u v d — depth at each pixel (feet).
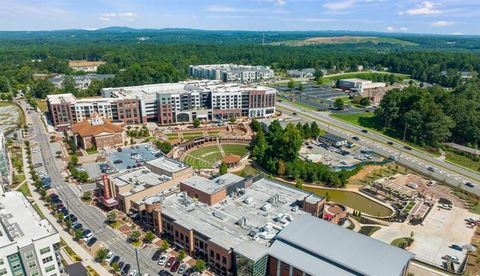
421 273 349.61
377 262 295.69
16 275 286.46
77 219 441.27
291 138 605.73
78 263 343.46
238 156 651.66
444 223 446.19
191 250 368.27
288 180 577.02
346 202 508.94
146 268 351.67
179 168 511.81
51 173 579.48
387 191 533.14
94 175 572.51
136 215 443.32
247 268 314.35
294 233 338.34
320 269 296.71
